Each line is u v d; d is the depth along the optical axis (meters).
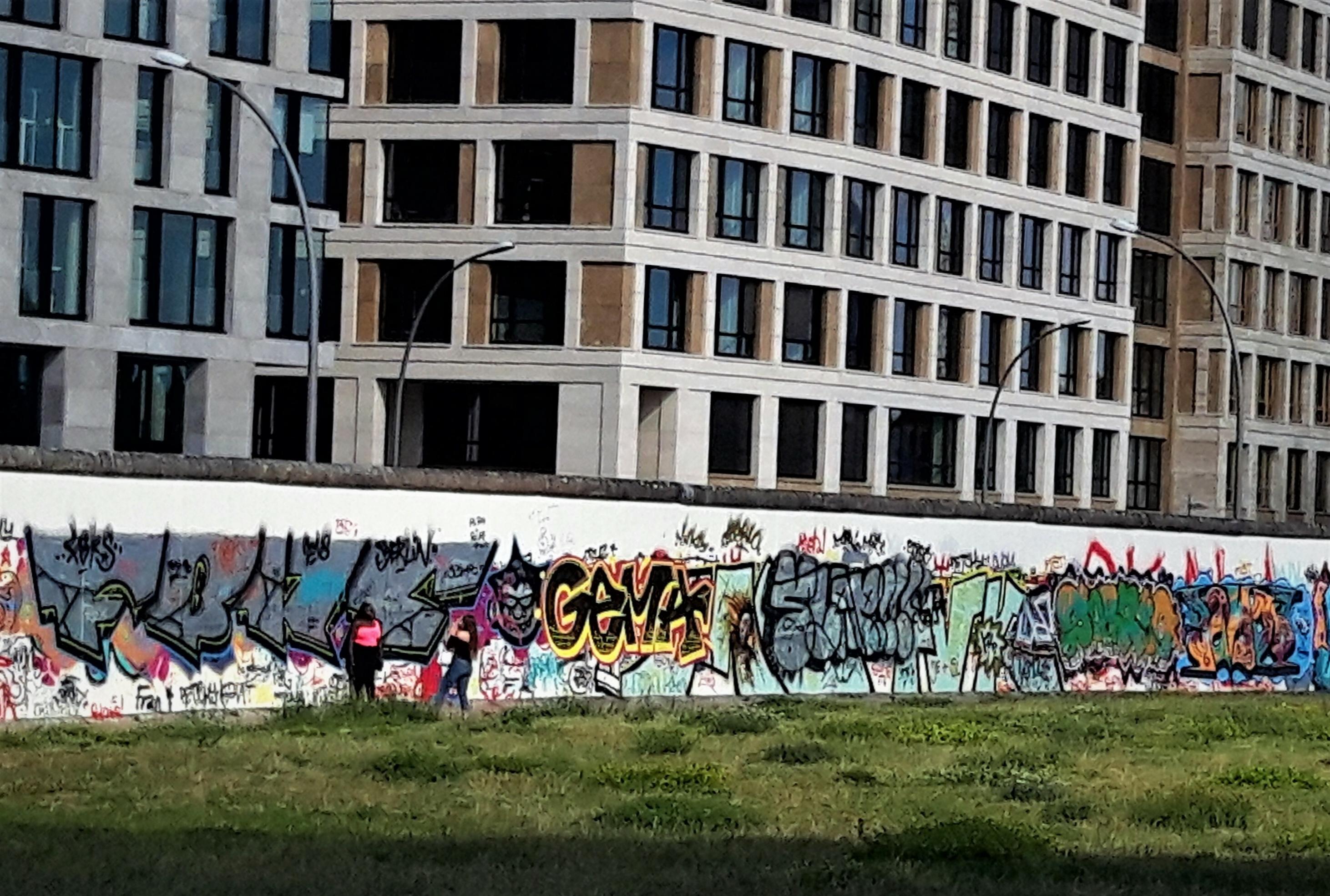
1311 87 109.19
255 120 68.25
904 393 86.38
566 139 76.88
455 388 79.06
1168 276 103.81
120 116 65.19
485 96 77.50
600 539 40.03
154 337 65.94
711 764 27.66
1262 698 49.84
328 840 19.73
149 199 65.94
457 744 29.72
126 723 31.50
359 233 78.19
